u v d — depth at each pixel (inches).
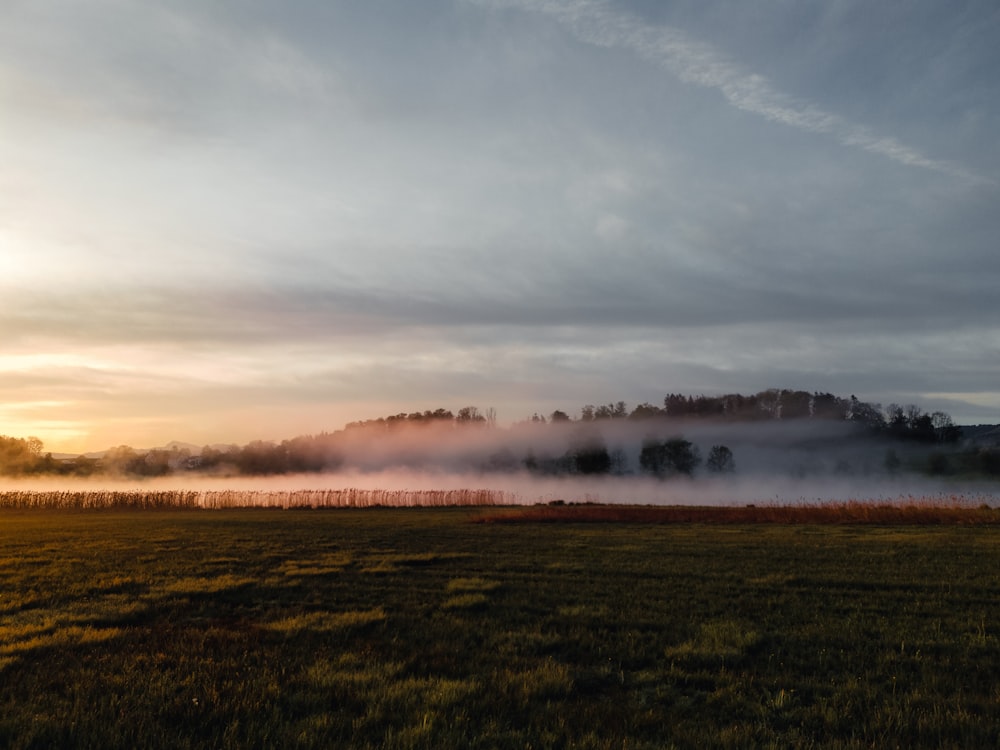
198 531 1581.0
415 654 462.3
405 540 1312.7
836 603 630.5
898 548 1066.1
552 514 1939.0
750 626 539.8
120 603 654.5
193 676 399.9
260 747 302.4
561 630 536.7
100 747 295.9
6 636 510.3
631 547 1140.5
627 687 406.0
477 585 737.6
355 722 327.9
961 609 604.7
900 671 421.4
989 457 6018.7
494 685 391.9
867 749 304.8
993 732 320.2
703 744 310.7
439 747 297.7
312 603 655.1
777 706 363.6
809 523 1669.5
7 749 291.3
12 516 2549.2
